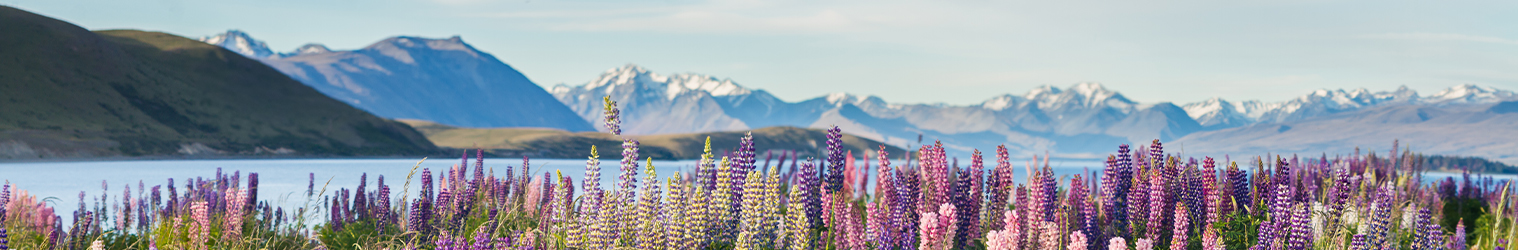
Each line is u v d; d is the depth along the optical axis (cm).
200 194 1259
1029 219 717
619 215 680
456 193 1033
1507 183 908
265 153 19025
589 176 691
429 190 1032
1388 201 798
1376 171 1260
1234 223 732
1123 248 627
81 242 1123
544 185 1064
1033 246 705
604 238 670
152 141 17800
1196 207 770
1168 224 749
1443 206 1222
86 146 15962
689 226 678
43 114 17162
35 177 7731
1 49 19150
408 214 991
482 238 645
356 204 1230
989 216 816
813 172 760
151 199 1355
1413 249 782
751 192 692
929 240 639
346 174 7481
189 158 17175
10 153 13950
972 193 805
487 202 1092
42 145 15050
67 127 16938
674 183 687
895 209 747
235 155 18400
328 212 1230
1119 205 807
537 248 768
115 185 6038
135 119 18988
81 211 1376
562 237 721
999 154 816
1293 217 684
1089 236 742
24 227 1130
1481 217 1172
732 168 764
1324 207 806
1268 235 678
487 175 1114
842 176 768
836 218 706
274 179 6316
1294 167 1066
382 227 1045
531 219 976
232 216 1030
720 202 708
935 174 785
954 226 650
